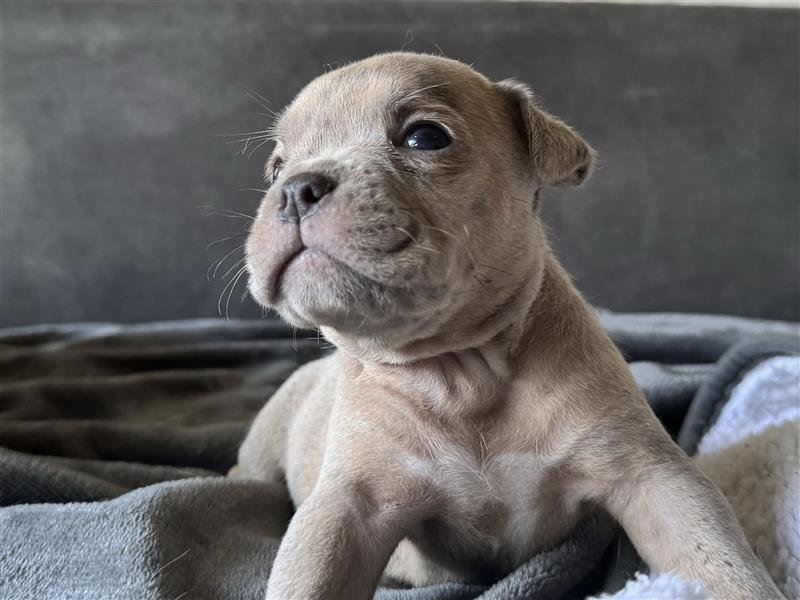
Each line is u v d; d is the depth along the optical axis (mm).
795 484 173
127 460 276
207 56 433
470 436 167
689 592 131
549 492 168
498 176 161
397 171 149
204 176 433
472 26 441
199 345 391
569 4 444
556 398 164
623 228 436
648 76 435
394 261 136
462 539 176
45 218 428
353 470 169
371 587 164
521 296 165
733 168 433
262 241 146
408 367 168
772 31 434
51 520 178
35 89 426
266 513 213
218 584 171
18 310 432
